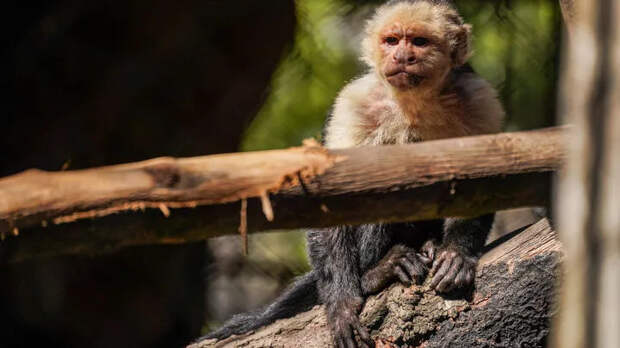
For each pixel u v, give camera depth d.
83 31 17.08
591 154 4.07
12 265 17.25
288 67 21.94
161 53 17.78
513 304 9.05
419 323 9.45
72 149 17.38
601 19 4.09
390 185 6.92
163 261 18.97
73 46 17.03
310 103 22.20
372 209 7.01
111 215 6.73
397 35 11.68
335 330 9.89
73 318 17.80
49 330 17.59
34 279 17.47
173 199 6.76
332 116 12.00
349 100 11.95
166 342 19.20
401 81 11.35
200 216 6.85
